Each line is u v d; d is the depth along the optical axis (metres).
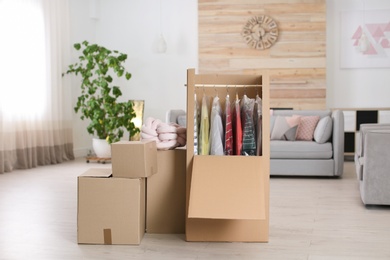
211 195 3.26
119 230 3.36
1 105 6.65
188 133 3.49
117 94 8.29
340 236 3.62
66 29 8.17
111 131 8.04
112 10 9.22
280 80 8.58
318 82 8.52
